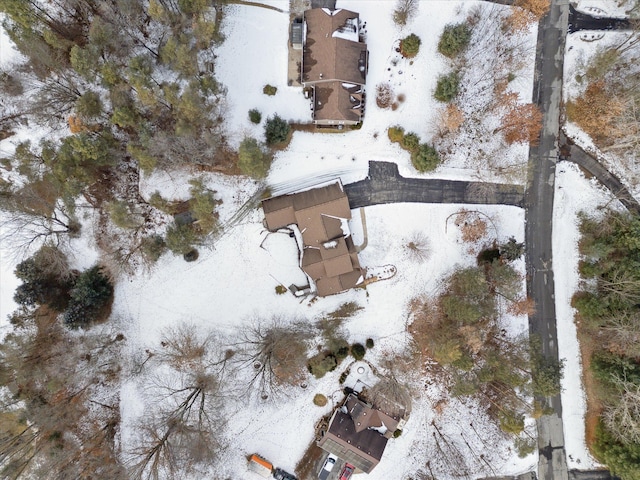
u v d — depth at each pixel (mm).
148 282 43594
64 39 38562
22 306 42469
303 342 44062
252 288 44250
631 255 41531
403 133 43719
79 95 39938
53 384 40812
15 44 40469
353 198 44344
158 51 41250
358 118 42219
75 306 40469
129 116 37406
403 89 43625
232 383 43625
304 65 41250
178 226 42312
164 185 42906
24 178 42219
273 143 42531
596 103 43219
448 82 41750
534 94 44344
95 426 43156
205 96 40312
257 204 43719
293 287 43938
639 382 40406
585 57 44031
